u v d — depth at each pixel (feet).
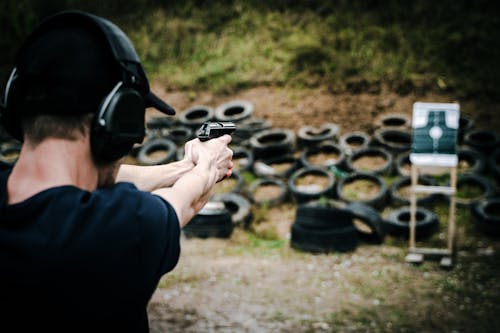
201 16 40.04
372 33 36.70
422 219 23.80
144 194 2.92
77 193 2.69
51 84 2.59
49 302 2.57
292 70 35.88
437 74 34.63
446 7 37.11
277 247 22.30
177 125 33.27
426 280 18.94
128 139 2.80
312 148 29.96
